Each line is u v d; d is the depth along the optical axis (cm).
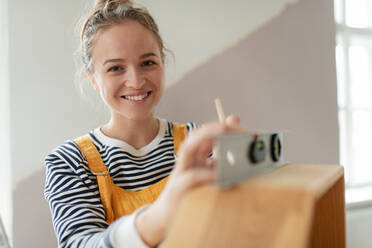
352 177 167
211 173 36
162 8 107
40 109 96
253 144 41
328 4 134
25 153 95
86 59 83
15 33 93
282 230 30
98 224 66
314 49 132
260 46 122
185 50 110
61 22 97
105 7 80
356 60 167
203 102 113
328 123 135
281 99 126
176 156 85
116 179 79
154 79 80
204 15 112
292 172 43
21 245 94
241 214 32
